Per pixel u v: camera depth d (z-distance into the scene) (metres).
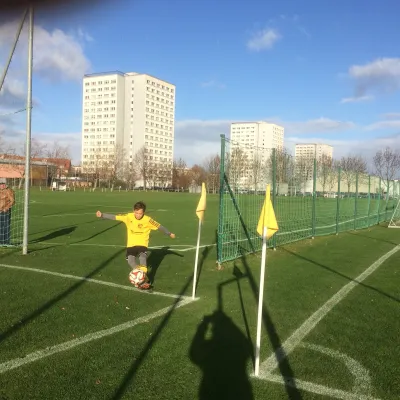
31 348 4.23
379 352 4.39
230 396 3.42
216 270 8.36
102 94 132.00
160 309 5.66
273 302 6.16
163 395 3.40
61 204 29.88
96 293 6.34
